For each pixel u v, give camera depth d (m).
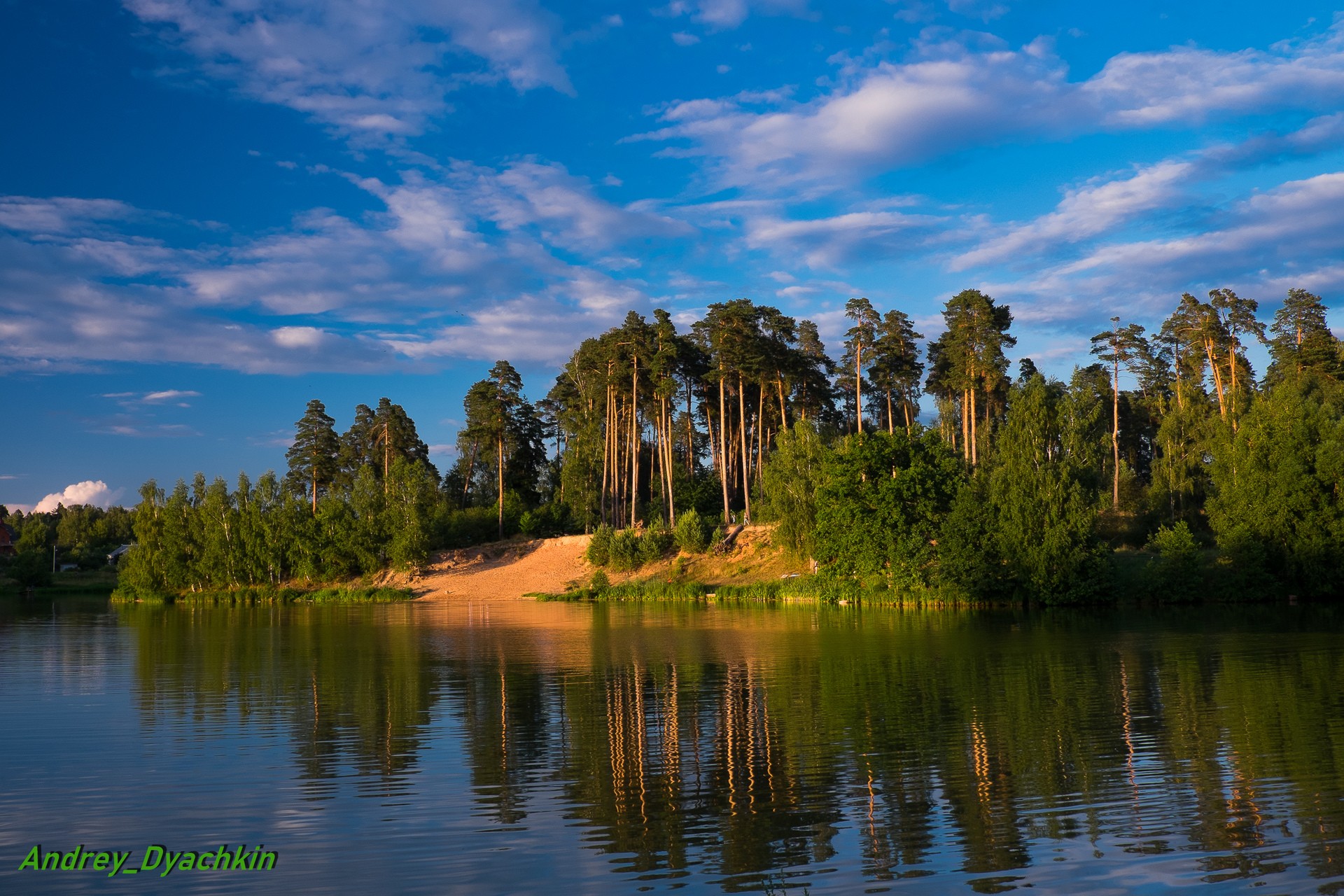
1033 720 20.64
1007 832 13.07
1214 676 27.16
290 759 17.92
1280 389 61.06
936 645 36.53
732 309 81.56
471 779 16.25
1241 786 15.12
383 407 118.19
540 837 13.14
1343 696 23.36
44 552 115.81
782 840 12.91
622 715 22.02
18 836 13.51
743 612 57.84
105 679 29.62
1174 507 74.38
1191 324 87.38
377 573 88.75
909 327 88.19
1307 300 91.81
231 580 90.44
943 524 59.62
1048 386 67.44
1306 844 12.42
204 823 13.97
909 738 18.95
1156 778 15.64
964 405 88.88
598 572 76.12
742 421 85.31
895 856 12.20
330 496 94.88
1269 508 57.66
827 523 63.88
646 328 87.19
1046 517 57.00
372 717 22.22
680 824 13.66
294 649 38.97
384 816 14.20
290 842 13.09
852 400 111.12
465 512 99.06
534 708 23.12
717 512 97.25
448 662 33.25
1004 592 58.12
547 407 119.25
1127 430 105.75
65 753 18.53
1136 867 11.70
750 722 20.91
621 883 11.41
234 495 92.81
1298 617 47.25
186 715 22.78
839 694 24.55
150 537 91.00
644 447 115.25
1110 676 27.38
